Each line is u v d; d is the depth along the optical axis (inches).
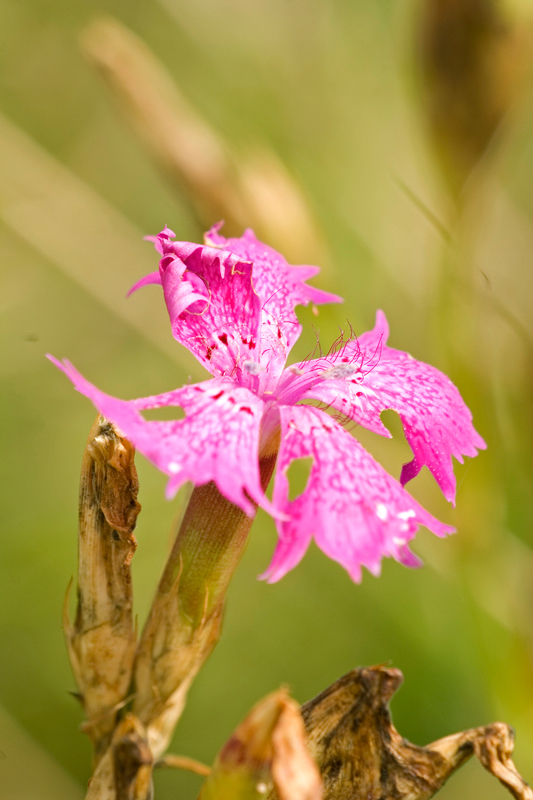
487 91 8.0
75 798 8.8
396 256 9.3
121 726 6.7
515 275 9.3
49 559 9.8
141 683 7.0
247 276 7.1
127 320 9.3
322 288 8.3
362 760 6.8
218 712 9.5
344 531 6.6
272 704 6.4
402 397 7.1
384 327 7.4
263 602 9.8
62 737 9.0
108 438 6.9
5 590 9.6
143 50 8.6
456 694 8.9
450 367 8.2
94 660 7.0
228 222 8.3
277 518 6.6
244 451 6.6
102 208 9.4
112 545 6.9
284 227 8.3
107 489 6.9
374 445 8.3
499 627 8.1
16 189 9.2
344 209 10.4
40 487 10.4
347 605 9.5
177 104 8.5
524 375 8.4
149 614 7.0
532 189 10.3
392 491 6.7
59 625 9.6
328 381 7.1
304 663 9.6
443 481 7.0
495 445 8.2
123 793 6.7
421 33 8.1
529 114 8.6
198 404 6.7
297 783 6.4
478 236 8.3
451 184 8.2
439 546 8.3
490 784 8.7
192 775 9.1
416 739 8.9
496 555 8.2
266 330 7.2
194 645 7.0
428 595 8.9
